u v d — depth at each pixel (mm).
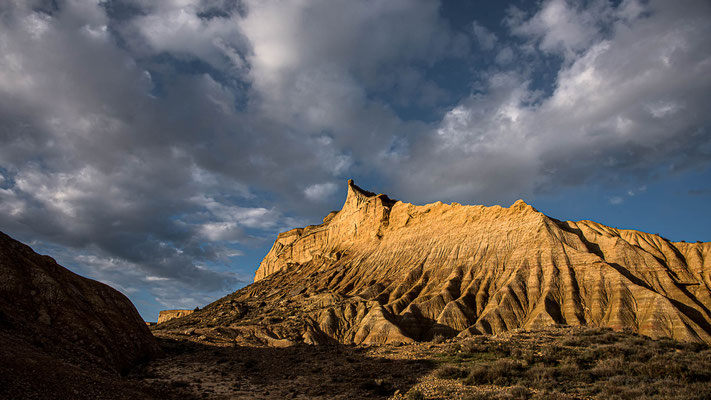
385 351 44812
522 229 99438
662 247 86750
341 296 99938
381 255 127875
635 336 42906
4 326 27172
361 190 176375
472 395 24547
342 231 163000
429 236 120625
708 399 21688
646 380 25734
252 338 68812
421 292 94688
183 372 34219
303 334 78312
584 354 33906
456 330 73812
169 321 122125
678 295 70438
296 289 124500
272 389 30234
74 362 26750
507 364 31234
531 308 75500
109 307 38844
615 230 97750
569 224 101062
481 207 115688
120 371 31344
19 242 37719
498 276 89688
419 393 26047
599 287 74500
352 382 31188
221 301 154000
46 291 33406
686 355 32375
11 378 19156
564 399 22656
